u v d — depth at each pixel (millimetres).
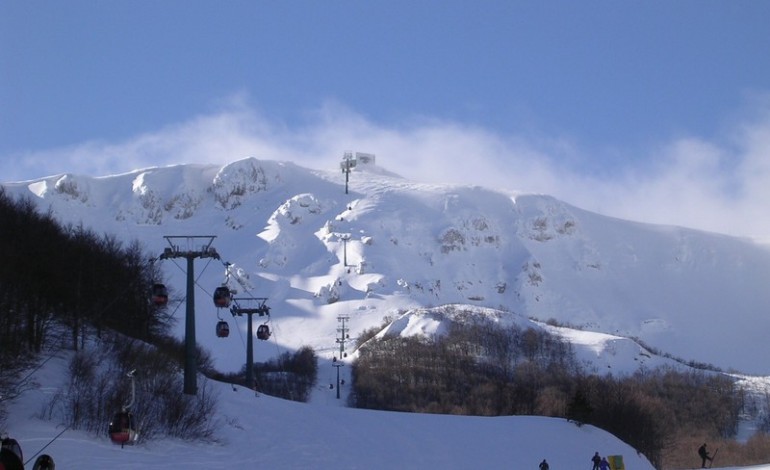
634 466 81500
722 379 196125
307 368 195625
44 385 57594
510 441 79062
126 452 49031
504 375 176125
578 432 87312
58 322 70062
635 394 139250
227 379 124375
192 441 56219
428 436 75875
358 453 63156
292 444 61844
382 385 173625
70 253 75312
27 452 44750
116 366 67000
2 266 61406
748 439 146875
